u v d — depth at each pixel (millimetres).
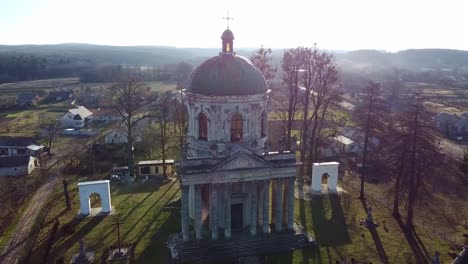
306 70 84688
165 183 80875
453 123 127875
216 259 50906
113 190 77000
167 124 123188
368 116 70500
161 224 61594
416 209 68875
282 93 106500
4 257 53875
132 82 116062
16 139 112438
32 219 65750
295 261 51094
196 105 53500
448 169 68750
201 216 52375
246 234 54625
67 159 100250
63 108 174375
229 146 52406
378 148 78812
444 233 60188
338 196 72938
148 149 101750
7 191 77625
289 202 55000
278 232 55406
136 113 135000
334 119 125625
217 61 53375
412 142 59219
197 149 54594
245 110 52781
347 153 98750
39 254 53812
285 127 98812
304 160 89812
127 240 56594
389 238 58031
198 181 50281
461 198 74000
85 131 132000
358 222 62562
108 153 100625
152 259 51781
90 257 52344
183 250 51219
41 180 85562
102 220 63375
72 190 78188
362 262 51531
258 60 88438
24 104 179125
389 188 76188
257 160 51281
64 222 62844
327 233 58781
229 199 52094
